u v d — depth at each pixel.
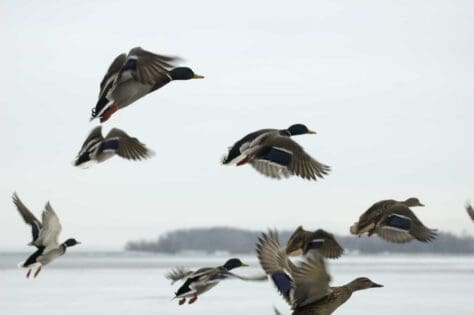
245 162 11.84
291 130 13.89
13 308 34.84
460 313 33.84
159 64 10.13
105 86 10.75
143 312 33.56
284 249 11.66
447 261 137.12
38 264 17.50
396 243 14.83
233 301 39.41
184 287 15.95
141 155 13.77
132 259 157.12
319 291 10.83
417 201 17.20
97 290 46.41
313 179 11.62
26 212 17.61
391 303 38.31
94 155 13.68
